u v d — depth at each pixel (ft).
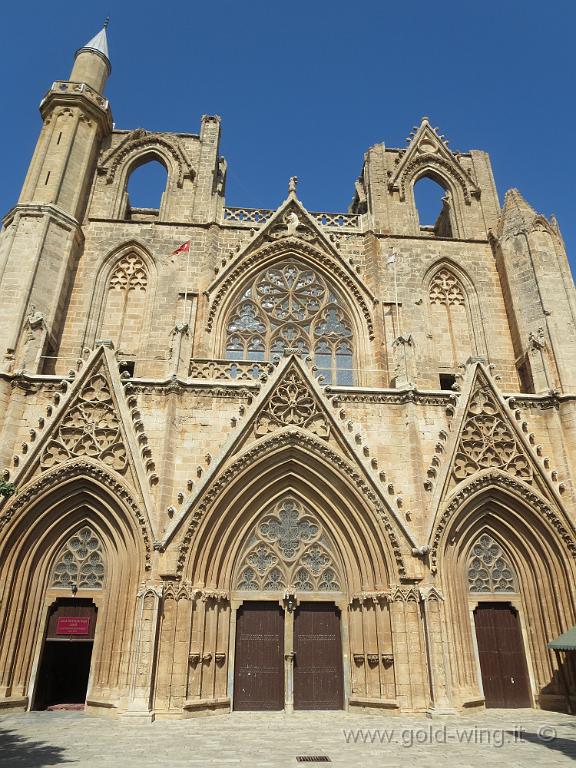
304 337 100.37
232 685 68.74
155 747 46.96
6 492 55.31
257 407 75.82
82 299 97.25
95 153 111.86
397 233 111.75
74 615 70.64
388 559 69.67
